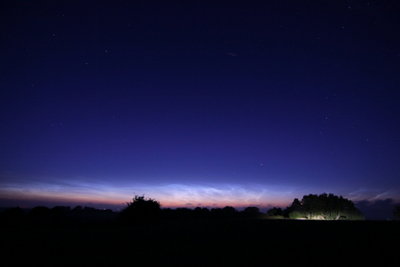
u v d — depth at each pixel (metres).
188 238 15.80
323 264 9.36
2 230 21.84
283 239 15.05
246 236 16.52
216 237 16.14
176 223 29.12
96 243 13.98
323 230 19.59
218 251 11.70
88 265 9.41
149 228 22.75
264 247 12.59
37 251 11.73
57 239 15.50
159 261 9.95
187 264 9.52
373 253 10.91
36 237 16.34
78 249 12.26
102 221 31.44
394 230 19.30
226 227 22.80
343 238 15.16
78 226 27.53
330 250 11.66
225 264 9.50
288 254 10.99
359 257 10.24
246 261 9.91
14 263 9.61
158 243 13.97
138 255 10.97
